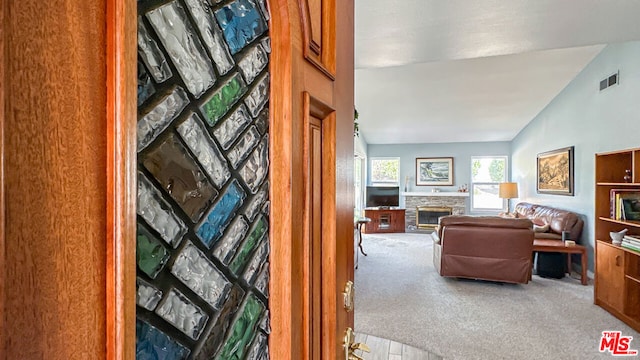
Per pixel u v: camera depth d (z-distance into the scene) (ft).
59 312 0.88
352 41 3.32
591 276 14.43
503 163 28.14
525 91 18.52
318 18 2.45
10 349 0.79
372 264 16.89
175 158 1.28
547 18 7.12
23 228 0.81
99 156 0.97
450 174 29.09
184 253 1.33
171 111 1.26
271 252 1.91
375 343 8.71
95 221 0.96
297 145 2.05
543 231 16.43
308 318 2.21
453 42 8.41
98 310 0.97
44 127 0.85
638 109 11.60
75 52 0.92
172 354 1.27
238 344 1.66
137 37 1.10
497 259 13.10
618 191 10.98
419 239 24.35
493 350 8.38
